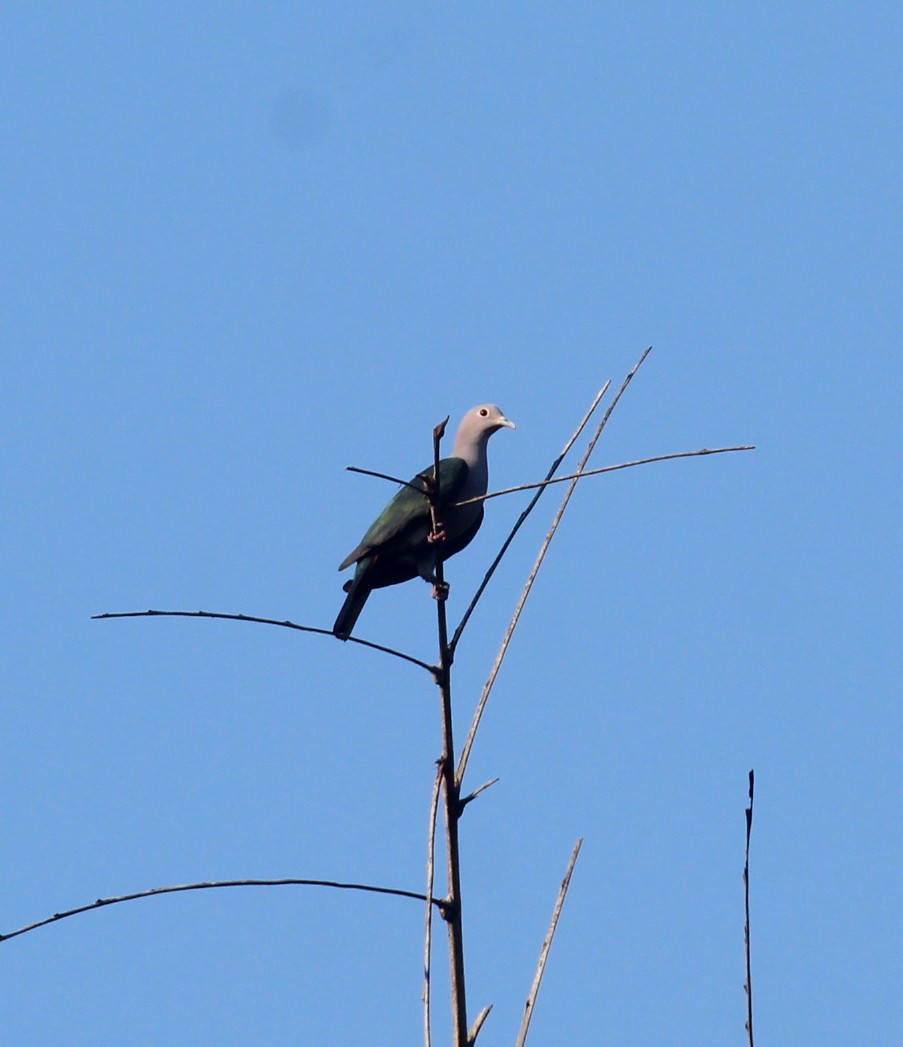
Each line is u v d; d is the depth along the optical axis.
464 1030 10.02
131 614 10.36
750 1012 8.41
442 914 10.35
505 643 11.03
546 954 9.70
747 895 8.61
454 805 10.63
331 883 9.97
